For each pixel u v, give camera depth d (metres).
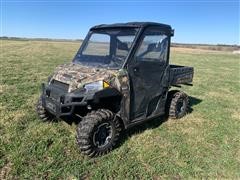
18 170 3.34
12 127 4.55
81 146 3.69
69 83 3.79
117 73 3.90
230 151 4.30
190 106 6.93
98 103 3.89
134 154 3.95
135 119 4.43
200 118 5.86
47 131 4.46
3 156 3.63
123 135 4.55
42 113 4.74
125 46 4.13
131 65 4.09
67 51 29.70
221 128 5.33
